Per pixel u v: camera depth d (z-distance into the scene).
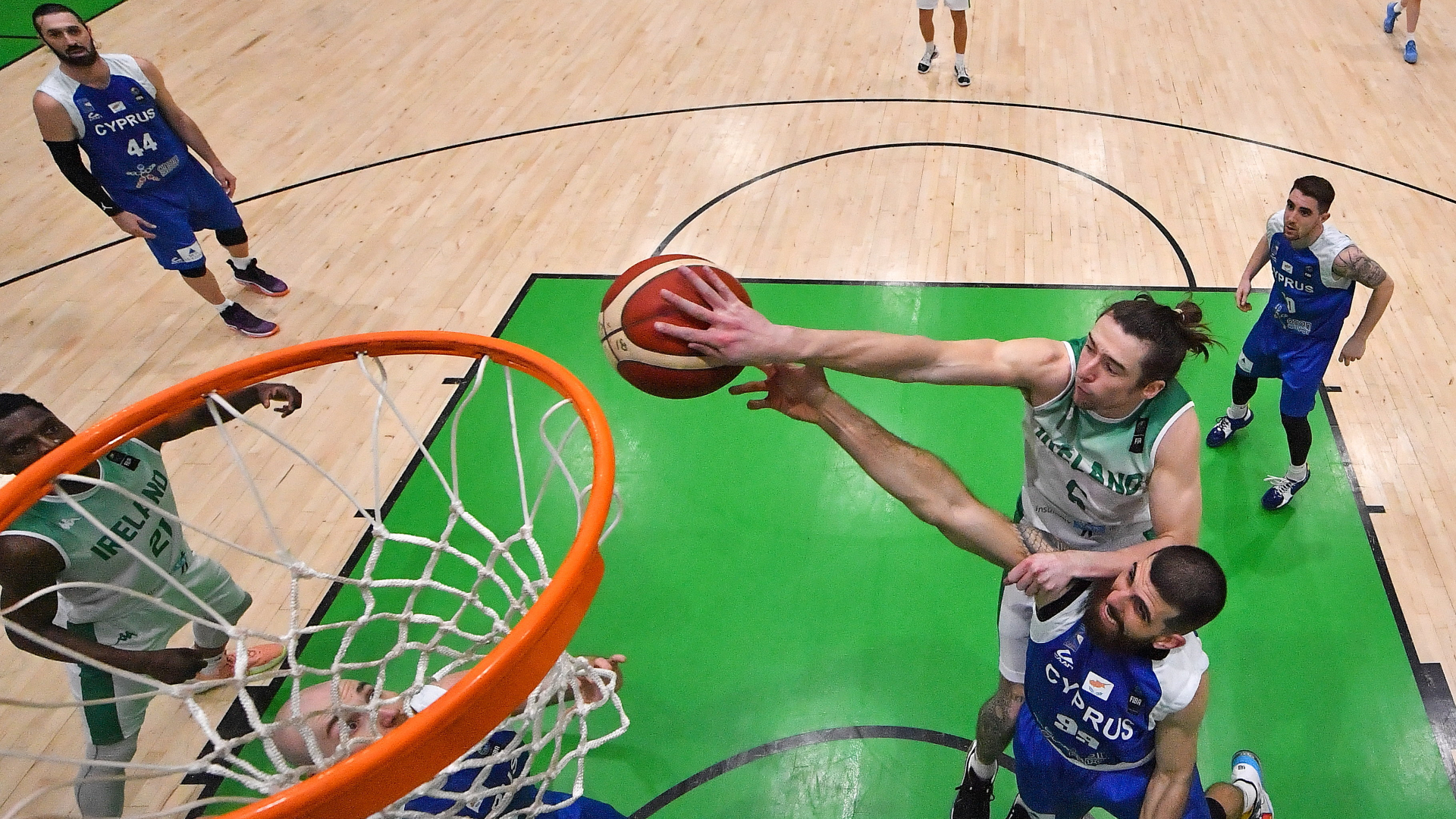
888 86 7.39
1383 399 4.48
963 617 3.68
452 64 7.93
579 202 6.15
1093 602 2.18
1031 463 2.64
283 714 2.51
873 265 5.48
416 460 4.37
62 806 3.04
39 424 2.50
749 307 1.93
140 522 2.72
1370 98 6.98
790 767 3.23
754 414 4.61
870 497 4.18
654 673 3.53
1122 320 2.11
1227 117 6.82
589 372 4.87
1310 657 3.47
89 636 2.79
